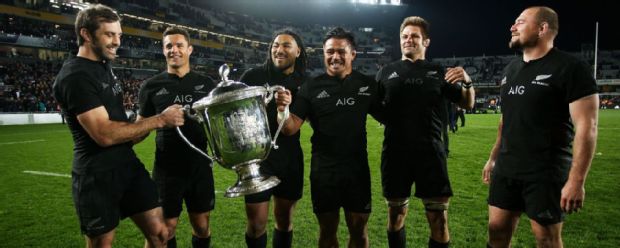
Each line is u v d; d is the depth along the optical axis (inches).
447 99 133.9
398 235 135.0
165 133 131.6
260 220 129.7
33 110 923.4
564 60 96.3
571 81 93.7
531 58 102.8
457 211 193.2
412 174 131.0
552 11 100.0
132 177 103.4
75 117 95.9
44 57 1194.0
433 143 128.6
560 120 98.6
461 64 2106.3
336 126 116.6
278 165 131.0
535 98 99.1
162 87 135.9
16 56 1108.5
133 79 1316.4
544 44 100.5
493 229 110.0
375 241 156.6
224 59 1676.9
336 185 116.2
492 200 109.8
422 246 151.3
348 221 119.4
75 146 99.2
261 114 87.7
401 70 131.1
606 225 168.4
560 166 98.3
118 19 99.3
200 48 1630.2
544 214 98.0
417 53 131.8
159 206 107.7
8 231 173.0
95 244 97.8
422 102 128.0
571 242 150.8
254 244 131.6
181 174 131.0
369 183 119.1
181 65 135.3
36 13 1188.5
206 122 86.2
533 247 147.9
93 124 91.5
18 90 978.7
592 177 259.9
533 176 99.3
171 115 91.8
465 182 255.8
